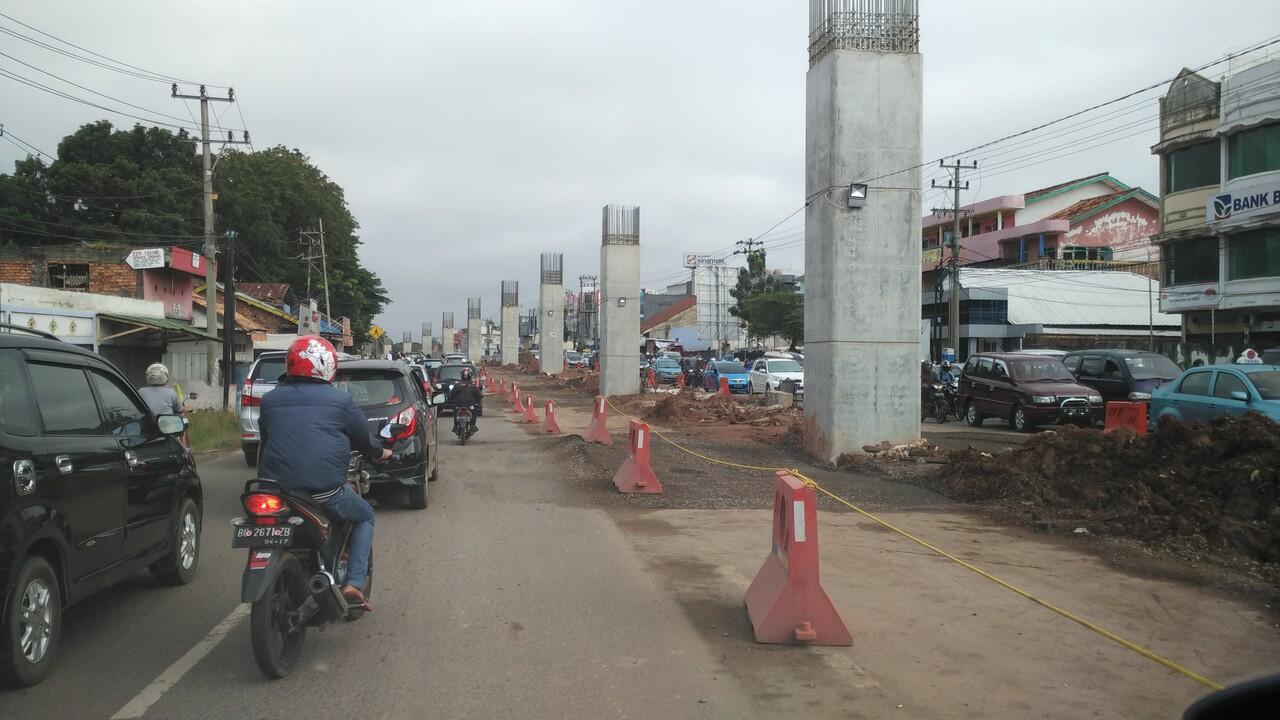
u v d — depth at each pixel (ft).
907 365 51.03
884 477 44.80
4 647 15.37
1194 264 114.11
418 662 17.75
